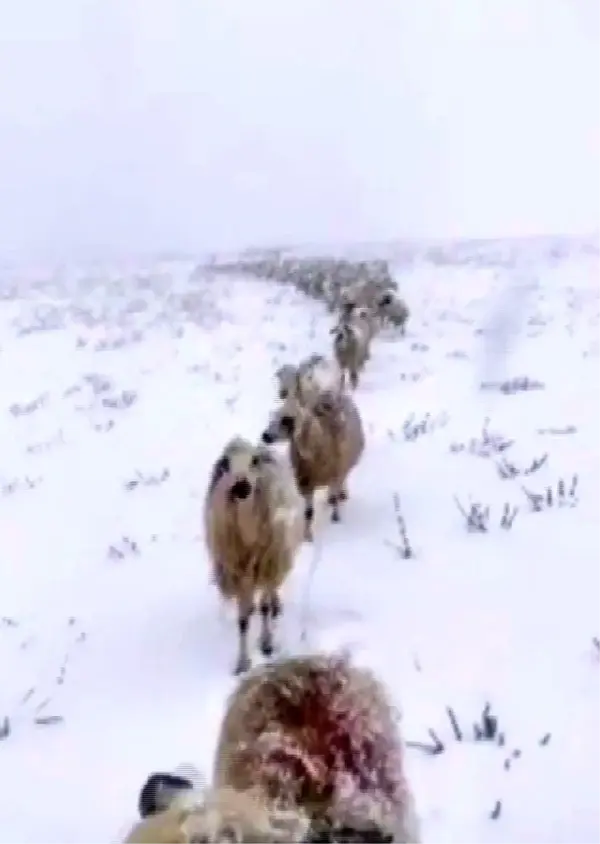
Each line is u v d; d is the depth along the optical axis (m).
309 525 6.88
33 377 14.87
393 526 7.05
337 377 7.38
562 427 9.72
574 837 3.65
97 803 4.10
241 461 5.13
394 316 16.45
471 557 6.37
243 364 14.32
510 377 12.23
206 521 5.25
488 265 26.59
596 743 4.24
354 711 3.20
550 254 29.20
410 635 5.30
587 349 13.71
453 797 3.91
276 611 5.52
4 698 5.06
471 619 5.47
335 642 5.24
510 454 8.85
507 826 3.74
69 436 10.91
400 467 8.56
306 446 6.88
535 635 5.26
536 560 6.27
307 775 2.96
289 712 3.19
